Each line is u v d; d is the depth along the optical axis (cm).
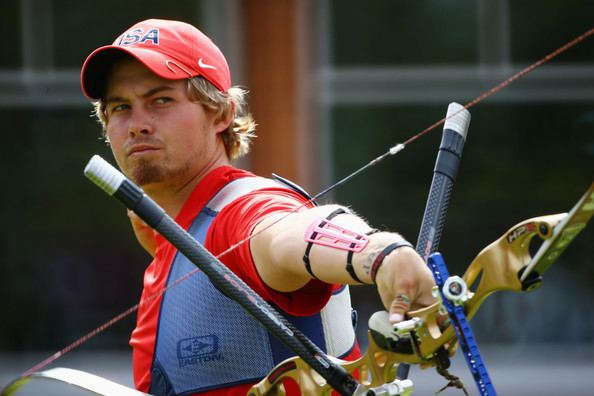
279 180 813
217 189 784
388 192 2402
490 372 2425
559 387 2322
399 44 2416
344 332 794
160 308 781
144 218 629
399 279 562
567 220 526
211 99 802
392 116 2398
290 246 634
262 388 692
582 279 2516
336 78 2373
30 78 2430
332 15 2373
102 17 2425
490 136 2466
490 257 554
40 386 2395
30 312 2492
